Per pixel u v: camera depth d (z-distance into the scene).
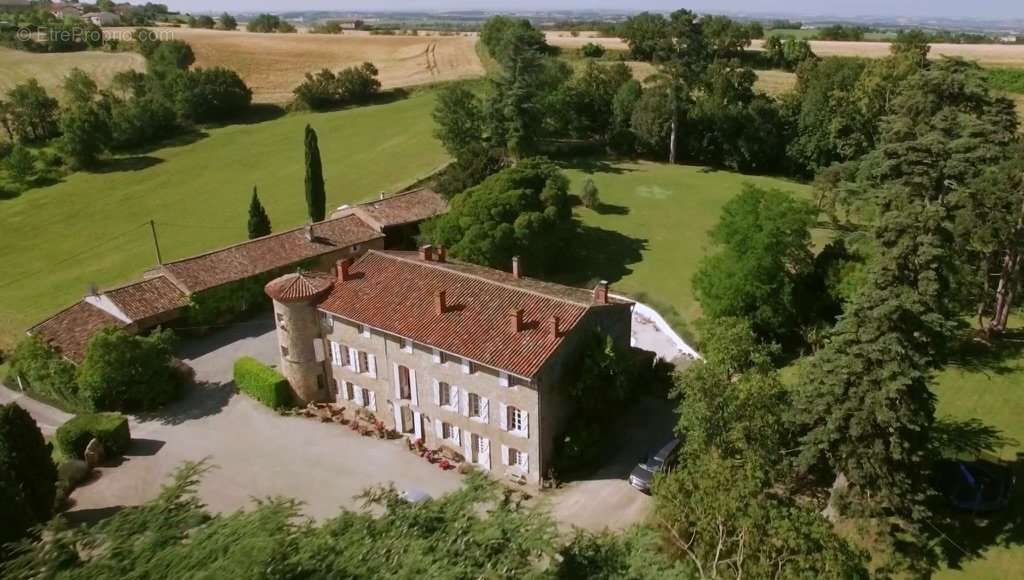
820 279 50.25
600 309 40.22
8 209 91.50
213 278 55.97
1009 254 44.28
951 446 36.81
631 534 24.78
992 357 44.62
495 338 38.22
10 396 49.28
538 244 61.25
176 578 16.97
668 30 95.44
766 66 122.62
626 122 98.31
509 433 38.09
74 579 17.41
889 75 79.44
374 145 105.62
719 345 38.22
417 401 41.56
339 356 44.50
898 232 33.62
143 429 44.16
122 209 89.69
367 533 20.39
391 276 44.75
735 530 26.03
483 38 151.62
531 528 21.78
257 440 42.75
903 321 31.17
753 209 49.34
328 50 157.25
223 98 121.38
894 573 29.69
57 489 37.53
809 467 34.16
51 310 63.78
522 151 88.75
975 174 44.34
